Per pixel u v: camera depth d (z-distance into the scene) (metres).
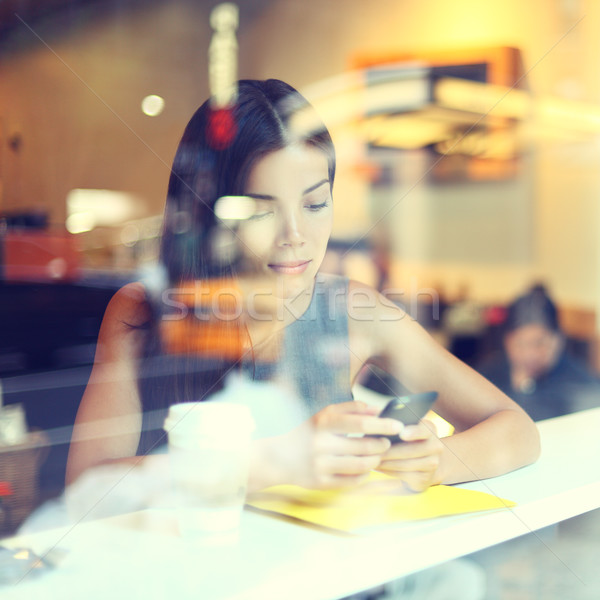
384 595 0.58
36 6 3.31
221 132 0.97
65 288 2.61
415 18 2.33
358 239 1.48
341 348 1.02
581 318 2.69
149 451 0.70
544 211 2.75
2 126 3.31
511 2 2.35
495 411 0.90
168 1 2.79
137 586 0.44
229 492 0.51
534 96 2.45
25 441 1.32
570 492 0.65
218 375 0.91
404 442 0.64
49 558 0.49
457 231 2.59
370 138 2.12
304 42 2.39
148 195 2.56
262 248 0.98
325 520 0.56
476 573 0.70
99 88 3.02
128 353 0.90
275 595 0.45
